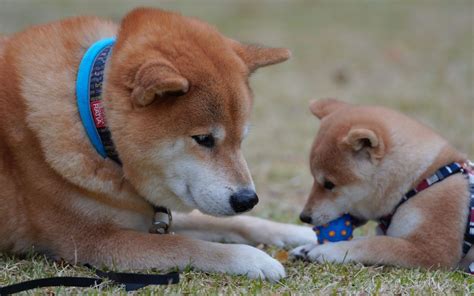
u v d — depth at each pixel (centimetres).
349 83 1427
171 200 493
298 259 542
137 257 492
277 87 1373
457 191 527
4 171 496
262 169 867
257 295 448
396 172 547
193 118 454
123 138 455
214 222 592
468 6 2375
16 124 489
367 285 471
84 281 455
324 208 577
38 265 490
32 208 499
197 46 476
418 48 1762
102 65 479
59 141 478
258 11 2258
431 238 521
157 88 426
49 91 486
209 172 463
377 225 613
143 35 473
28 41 513
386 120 575
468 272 521
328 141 575
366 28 2036
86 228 498
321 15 2233
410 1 2500
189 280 474
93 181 482
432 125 1084
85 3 2156
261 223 599
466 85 1379
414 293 457
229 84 469
